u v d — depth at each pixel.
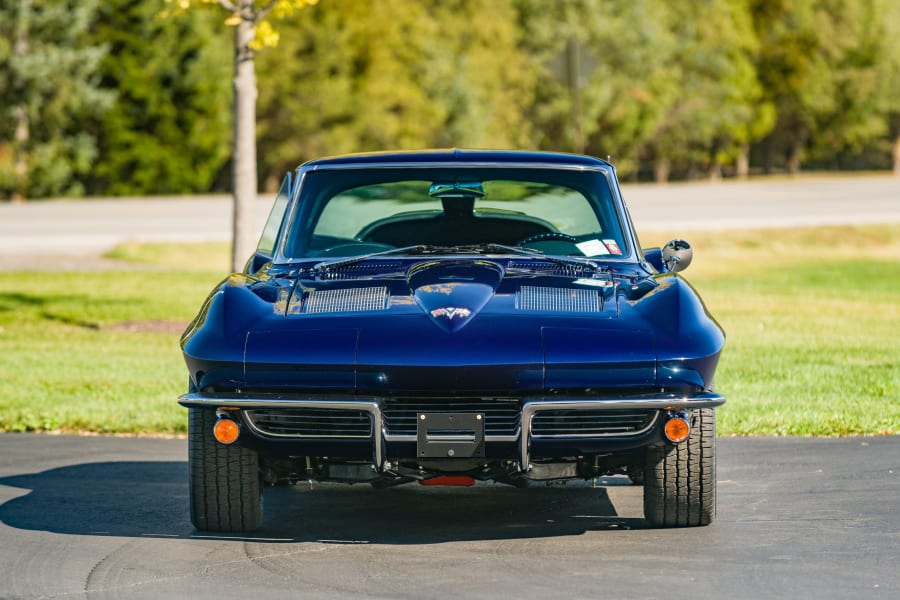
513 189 10.19
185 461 12.06
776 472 11.13
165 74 86.19
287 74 91.69
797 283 30.23
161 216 48.59
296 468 8.76
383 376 8.03
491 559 8.20
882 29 123.56
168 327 21.88
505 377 7.98
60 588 7.62
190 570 8.01
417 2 101.12
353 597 7.34
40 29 82.75
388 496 10.41
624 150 108.81
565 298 8.68
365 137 94.56
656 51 104.00
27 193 83.56
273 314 8.53
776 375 16.59
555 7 104.12
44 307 24.27
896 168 132.50
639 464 8.98
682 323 8.30
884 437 12.88
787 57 121.88
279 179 95.50
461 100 94.69
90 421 13.91
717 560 8.09
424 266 9.33
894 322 22.61
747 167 146.12
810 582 7.55
